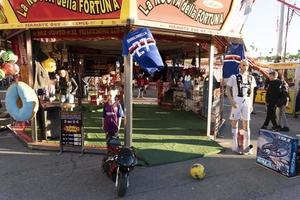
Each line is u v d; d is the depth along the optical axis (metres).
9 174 6.35
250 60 11.95
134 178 6.20
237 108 7.90
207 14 8.17
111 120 7.91
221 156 7.71
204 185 5.91
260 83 21.08
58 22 7.35
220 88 12.18
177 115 13.77
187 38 9.74
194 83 14.30
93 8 6.99
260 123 12.57
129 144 7.63
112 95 8.15
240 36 9.33
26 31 8.27
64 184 5.88
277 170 6.58
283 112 10.91
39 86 8.63
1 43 10.34
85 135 9.47
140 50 6.73
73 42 12.81
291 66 16.81
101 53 16.56
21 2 7.48
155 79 20.05
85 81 18.41
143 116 13.40
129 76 7.36
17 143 8.76
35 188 5.70
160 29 7.82
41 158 7.39
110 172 5.81
